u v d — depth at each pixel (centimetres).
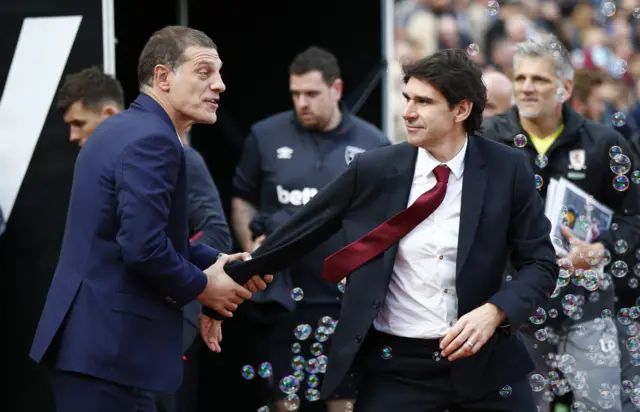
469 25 3136
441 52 1148
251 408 1898
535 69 1504
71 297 1154
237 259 1277
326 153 1797
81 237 1163
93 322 1148
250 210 1858
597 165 1529
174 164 1166
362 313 1159
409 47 3108
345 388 1631
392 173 1175
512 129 1553
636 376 1558
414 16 3138
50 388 1587
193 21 2128
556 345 1545
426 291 1152
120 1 1770
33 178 1598
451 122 1146
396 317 1164
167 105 1209
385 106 2156
